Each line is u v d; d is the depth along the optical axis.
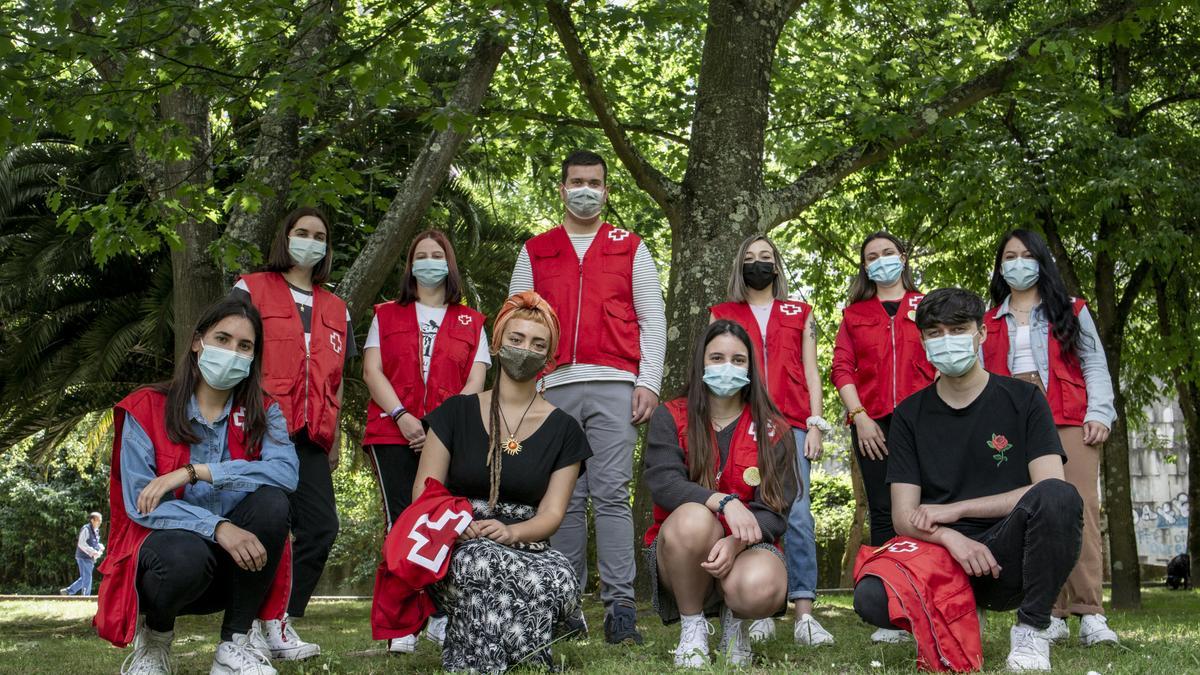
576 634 4.68
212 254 7.61
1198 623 7.18
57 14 5.68
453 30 7.91
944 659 3.60
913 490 4.08
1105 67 13.14
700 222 8.07
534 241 5.46
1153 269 12.91
